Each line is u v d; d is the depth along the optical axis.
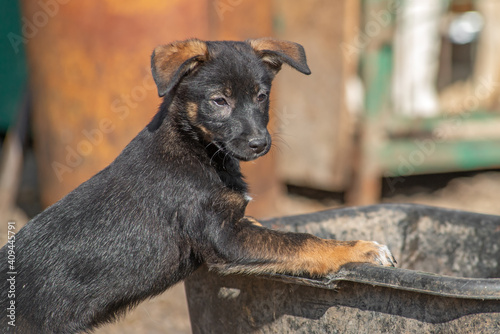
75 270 3.32
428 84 7.58
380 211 4.03
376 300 2.96
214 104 3.59
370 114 7.16
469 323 2.75
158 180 3.45
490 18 7.88
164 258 3.43
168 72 3.40
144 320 5.34
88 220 3.39
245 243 3.33
